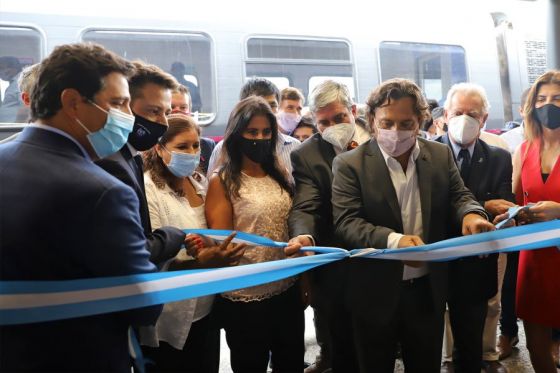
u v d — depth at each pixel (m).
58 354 1.14
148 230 1.55
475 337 1.95
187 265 1.72
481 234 1.63
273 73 4.70
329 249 1.70
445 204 1.78
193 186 2.01
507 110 5.54
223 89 4.54
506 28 5.54
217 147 2.63
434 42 5.29
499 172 2.16
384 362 1.74
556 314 2.02
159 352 1.81
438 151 1.83
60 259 1.12
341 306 1.97
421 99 1.71
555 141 2.04
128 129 1.29
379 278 1.72
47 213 1.09
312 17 4.86
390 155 1.76
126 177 1.43
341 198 1.78
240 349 1.91
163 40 4.39
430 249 1.60
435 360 1.74
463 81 5.40
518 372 2.78
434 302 1.71
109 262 1.14
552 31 4.05
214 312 1.93
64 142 1.19
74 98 1.20
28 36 4.05
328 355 2.79
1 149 1.17
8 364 1.11
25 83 1.85
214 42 4.52
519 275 2.17
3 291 1.09
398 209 1.73
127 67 1.32
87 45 1.25
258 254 1.91
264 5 4.73
